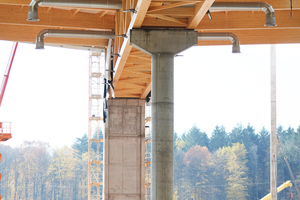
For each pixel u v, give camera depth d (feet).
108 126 169.37
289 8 103.35
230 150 549.54
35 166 577.43
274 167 152.15
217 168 540.11
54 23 117.19
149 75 134.72
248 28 115.03
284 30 131.03
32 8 82.07
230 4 85.97
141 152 169.17
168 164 82.64
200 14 79.77
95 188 574.15
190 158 553.64
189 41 85.30
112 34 112.37
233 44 106.11
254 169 553.23
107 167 168.14
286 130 597.93
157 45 84.94
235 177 535.60
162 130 83.30
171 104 84.23
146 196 265.13
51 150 617.21
